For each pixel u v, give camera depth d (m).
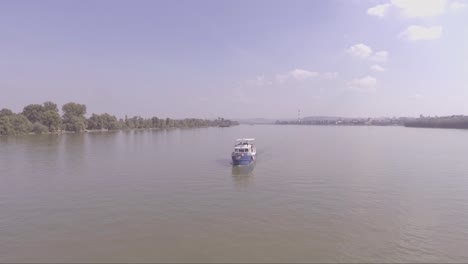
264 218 40.91
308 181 62.00
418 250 32.19
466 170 73.50
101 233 36.41
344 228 37.59
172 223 39.34
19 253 31.72
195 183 60.56
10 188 56.06
